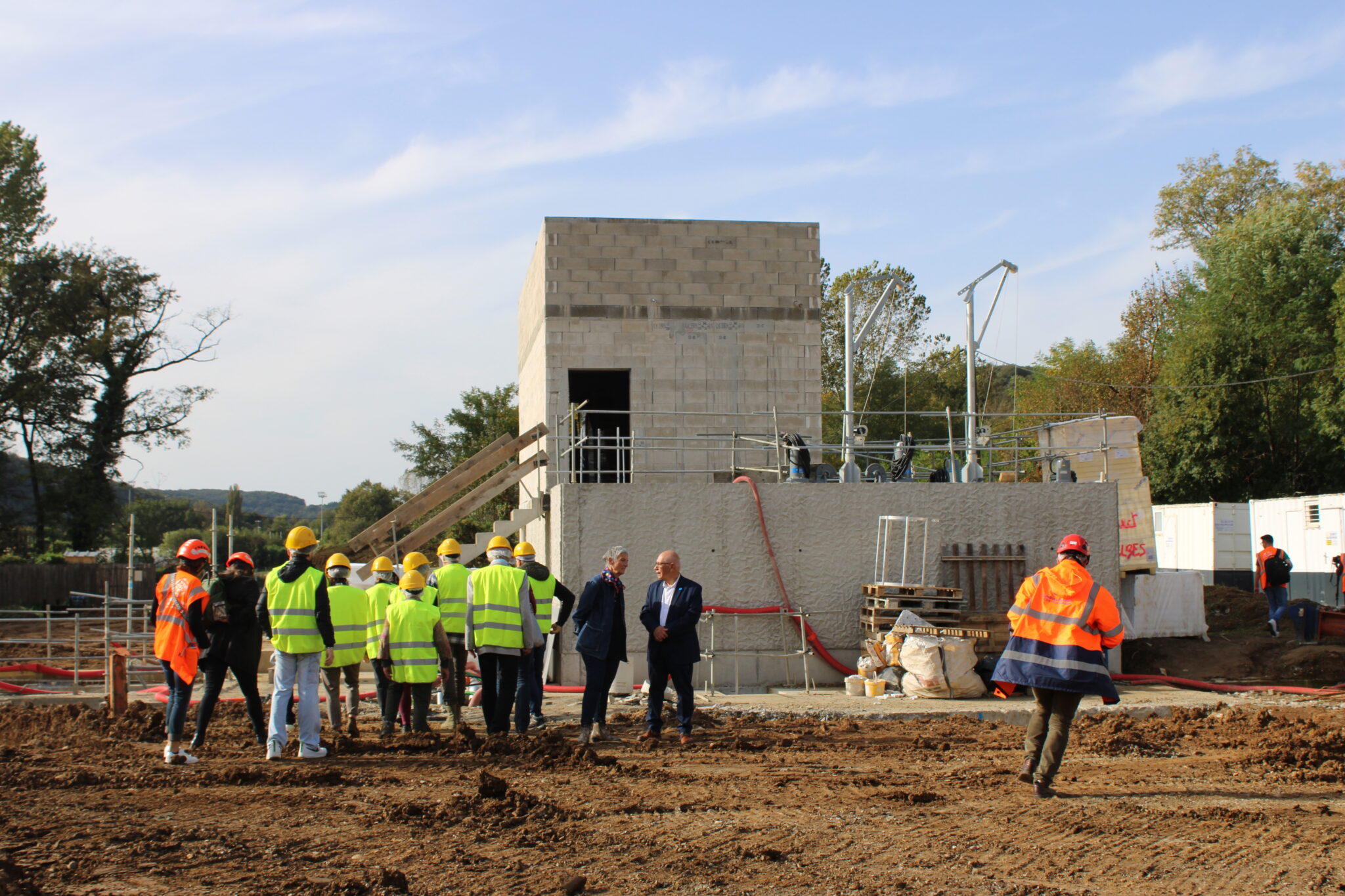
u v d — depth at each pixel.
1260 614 19.77
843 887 5.68
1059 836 6.71
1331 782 8.41
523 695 10.45
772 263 18.72
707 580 14.03
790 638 14.08
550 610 11.37
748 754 9.66
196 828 6.77
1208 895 5.61
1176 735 10.80
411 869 5.93
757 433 18.38
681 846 6.41
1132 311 47.56
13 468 48.03
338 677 11.18
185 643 9.04
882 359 53.12
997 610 14.28
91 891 5.53
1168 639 16.50
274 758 9.21
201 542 9.23
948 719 11.65
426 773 8.64
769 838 6.62
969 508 14.50
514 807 7.22
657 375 18.28
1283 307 38.34
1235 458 37.69
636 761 9.32
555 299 18.17
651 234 18.47
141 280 49.09
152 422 49.66
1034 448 15.77
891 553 14.25
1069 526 14.66
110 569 39.81
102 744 10.22
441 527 16.03
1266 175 48.06
